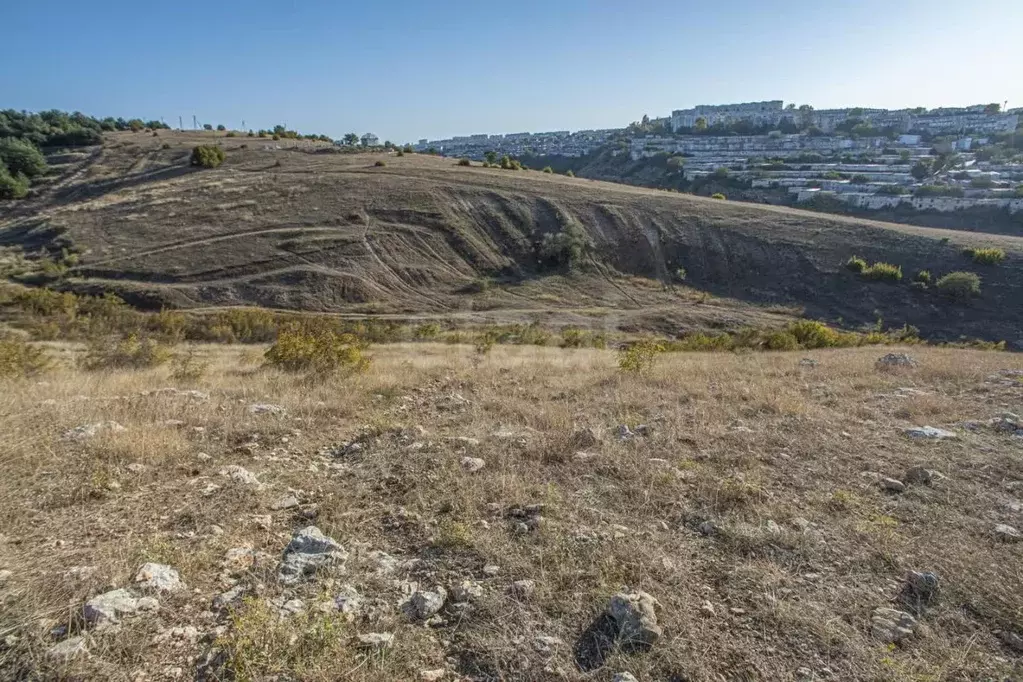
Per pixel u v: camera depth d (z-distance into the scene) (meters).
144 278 48.56
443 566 3.36
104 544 3.50
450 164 91.06
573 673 2.50
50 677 2.38
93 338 20.34
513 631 2.76
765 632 2.80
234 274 50.41
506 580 3.20
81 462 4.80
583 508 4.12
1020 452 5.38
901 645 2.74
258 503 4.20
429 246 60.34
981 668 2.59
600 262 61.62
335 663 2.48
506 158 94.94
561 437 5.73
